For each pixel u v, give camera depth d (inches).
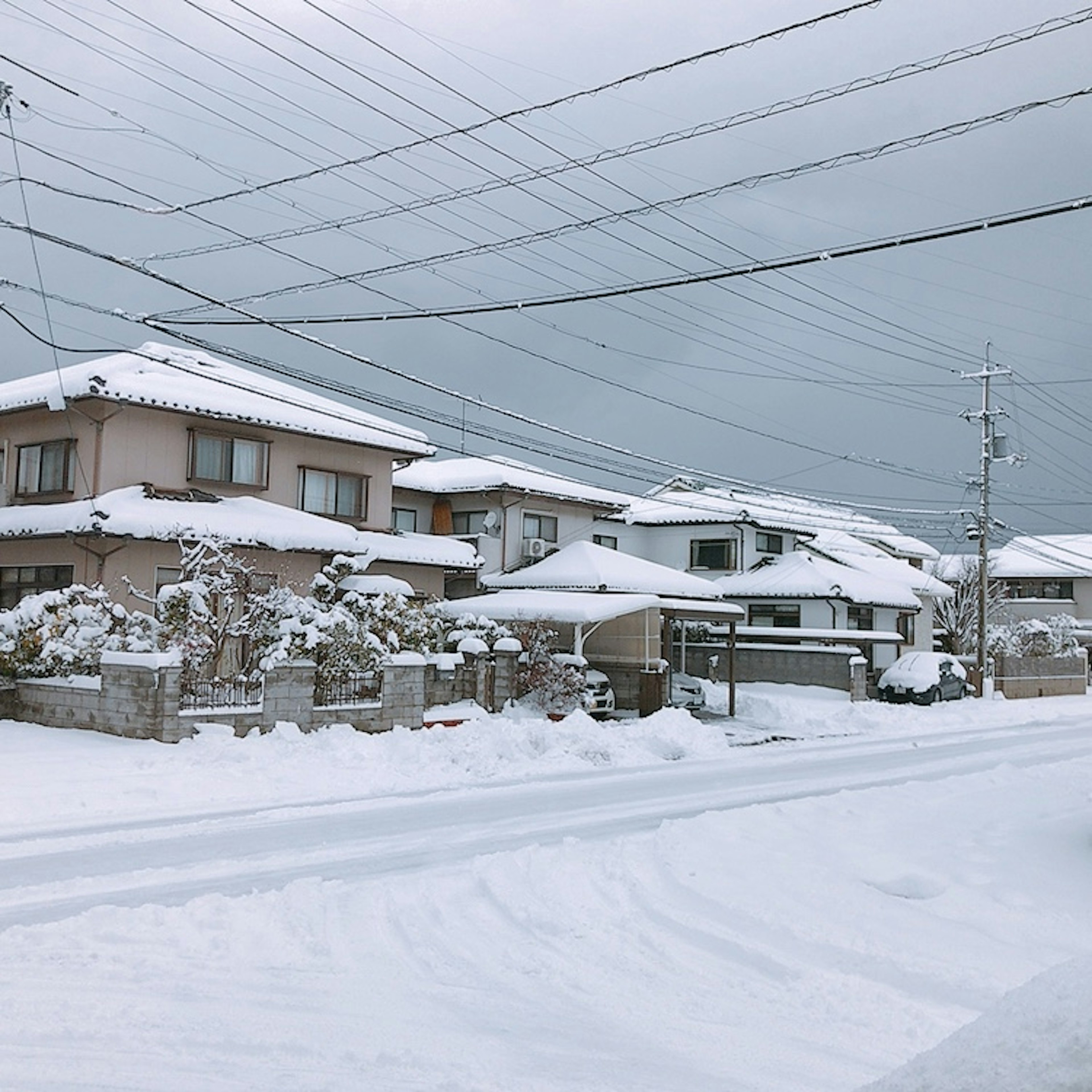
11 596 893.2
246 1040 211.0
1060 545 2487.7
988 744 855.1
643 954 277.0
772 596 1382.9
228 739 620.1
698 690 1079.0
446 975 256.8
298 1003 234.2
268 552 895.1
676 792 562.9
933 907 316.5
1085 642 2201.0
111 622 685.3
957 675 1353.3
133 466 871.1
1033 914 307.6
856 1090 122.4
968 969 257.1
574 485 1364.4
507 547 1251.8
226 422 935.0
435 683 864.9
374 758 619.2
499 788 566.9
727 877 353.1
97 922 291.3
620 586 1050.7
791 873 358.9
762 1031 222.4
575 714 808.3
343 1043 210.7
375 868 369.1
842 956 271.6
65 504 834.8
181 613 672.4
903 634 1612.9
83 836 413.7
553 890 337.4
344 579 904.3
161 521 798.5
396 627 839.1
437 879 352.8
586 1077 196.4
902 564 1731.1
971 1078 110.6
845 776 641.0
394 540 1074.1
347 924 297.0
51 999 231.6
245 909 307.6
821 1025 226.1
